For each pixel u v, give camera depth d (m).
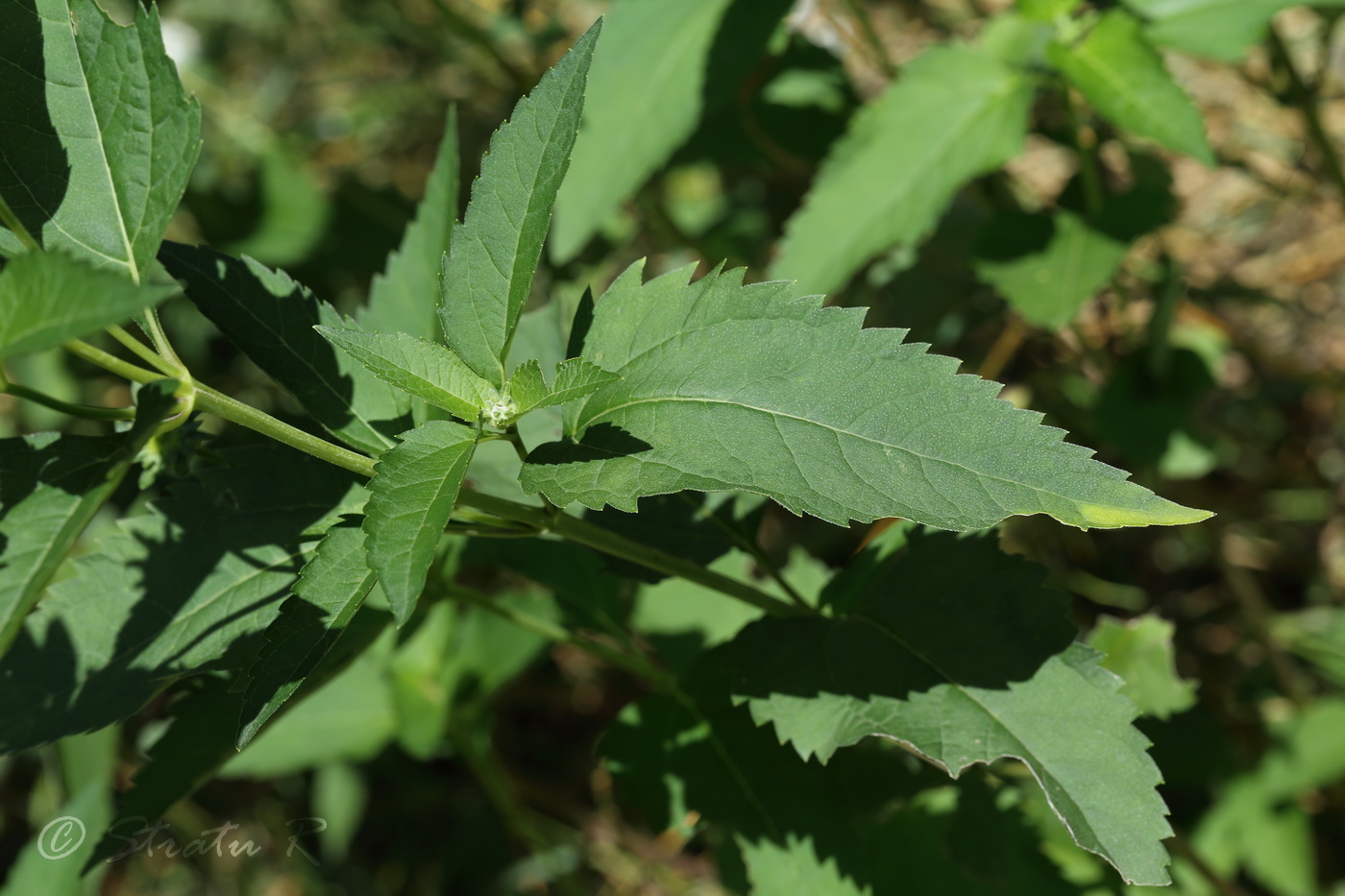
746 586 0.52
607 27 0.71
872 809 0.54
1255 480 0.87
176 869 0.82
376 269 0.90
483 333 0.48
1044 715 0.49
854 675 0.51
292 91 1.09
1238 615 0.82
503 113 0.96
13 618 0.45
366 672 0.65
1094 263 0.62
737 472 0.47
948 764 0.49
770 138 0.82
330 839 0.80
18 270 0.44
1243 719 0.75
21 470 0.47
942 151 0.63
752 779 0.54
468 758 0.66
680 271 0.48
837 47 0.84
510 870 0.79
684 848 0.64
